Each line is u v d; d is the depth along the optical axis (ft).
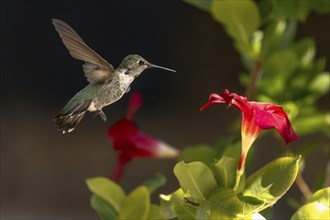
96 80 14.14
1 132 55.62
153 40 58.85
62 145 55.62
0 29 57.31
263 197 10.85
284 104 15.34
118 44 58.34
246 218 10.66
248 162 14.01
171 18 58.95
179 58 59.16
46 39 57.98
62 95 58.08
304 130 15.43
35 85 57.82
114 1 58.03
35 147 55.21
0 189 52.85
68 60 58.23
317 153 50.26
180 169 10.74
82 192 53.06
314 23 53.31
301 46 15.88
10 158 54.54
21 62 57.72
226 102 10.42
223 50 59.26
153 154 15.46
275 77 15.38
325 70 53.47
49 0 57.57
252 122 10.72
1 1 57.21
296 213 11.09
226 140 14.85
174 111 57.98
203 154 14.67
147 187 13.32
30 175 53.72
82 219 50.72
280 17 14.71
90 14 57.98
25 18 57.57
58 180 53.52
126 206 12.72
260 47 15.01
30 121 56.54
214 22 59.16
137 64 14.30
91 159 54.95
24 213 50.72
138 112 57.57
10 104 56.95
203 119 57.72
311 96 15.46
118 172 15.19
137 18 58.54
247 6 14.15
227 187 10.83
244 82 16.66
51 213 51.01
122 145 15.23
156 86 58.54
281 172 10.93
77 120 13.93
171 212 11.40
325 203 11.46
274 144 51.06
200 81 59.06
